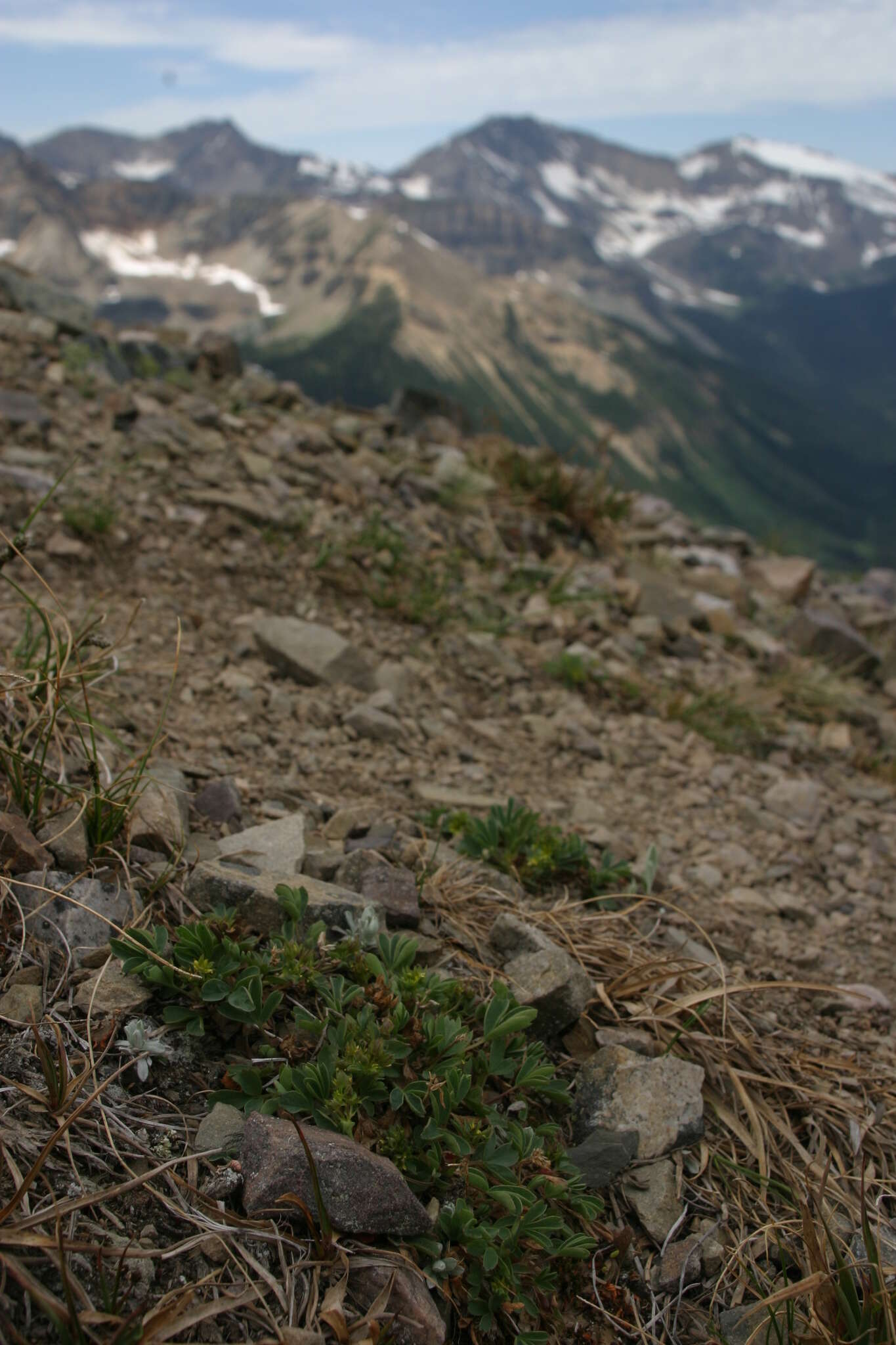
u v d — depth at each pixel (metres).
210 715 1.12
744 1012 0.89
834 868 1.21
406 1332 0.58
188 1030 0.67
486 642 1.54
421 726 1.25
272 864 0.83
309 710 1.20
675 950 0.93
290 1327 0.56
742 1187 0.74
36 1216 0.56
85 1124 0.62
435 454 2.34
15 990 0.67
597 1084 0.76
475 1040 0.73
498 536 1.94
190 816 0.89
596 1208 0.66
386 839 0.94
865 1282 0.66
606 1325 0.65
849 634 2.06
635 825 1.18
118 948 0.70
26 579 1.25
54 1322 0.53
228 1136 0.63
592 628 1.75
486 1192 0.64
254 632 1.29
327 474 1.89
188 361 2.46
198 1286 0.57
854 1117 0.80
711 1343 0.65
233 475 1.75
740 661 1.83
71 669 0.88
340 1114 0.64
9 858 0.73
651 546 2.34
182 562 1.45
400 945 0.76
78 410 1.81
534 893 0.95
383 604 1.54
